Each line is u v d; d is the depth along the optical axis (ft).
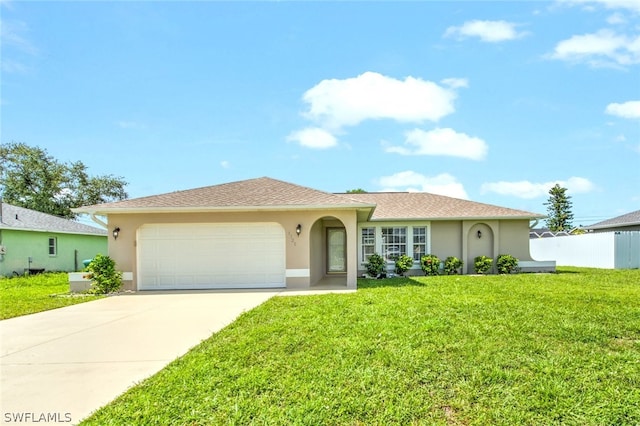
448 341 18.69
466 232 60.59
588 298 30.99
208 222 43.24
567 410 12.14
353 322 22.90
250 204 42.01
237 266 43.91
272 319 24.63
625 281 45.21
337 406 12.44
